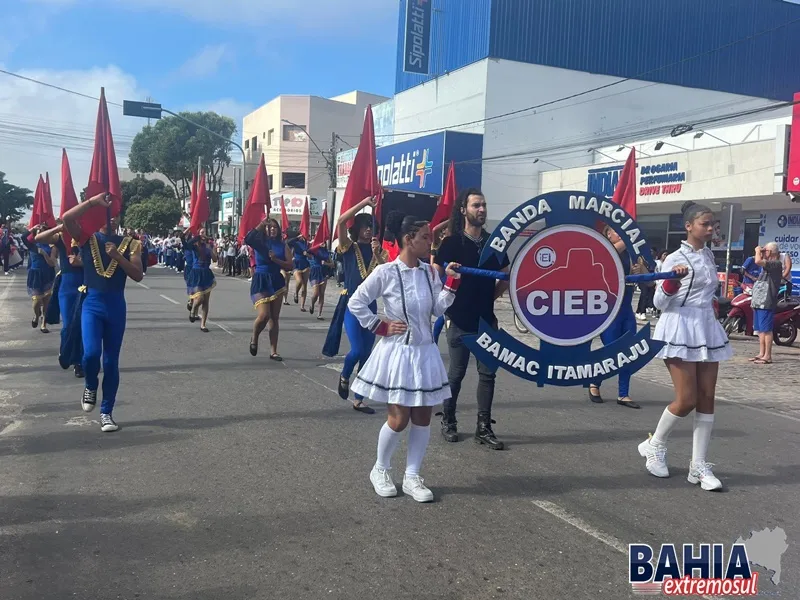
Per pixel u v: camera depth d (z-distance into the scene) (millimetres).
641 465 5402
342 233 6930
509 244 4574
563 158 29281
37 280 11508
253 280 9305
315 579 3459
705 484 4852
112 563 3582
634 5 29766
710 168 18531
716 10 30984
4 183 74938
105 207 5891
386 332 4352
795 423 7031
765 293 10664
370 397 4398
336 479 4895
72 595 3258
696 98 31031
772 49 32156
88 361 5785
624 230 4672
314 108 50531
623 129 30016
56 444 5551
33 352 9742
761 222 19984
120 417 6387
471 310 5613
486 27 28172
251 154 56031
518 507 4473
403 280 4383
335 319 7230
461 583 3461
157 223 50500
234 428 6117
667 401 7859
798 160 15531
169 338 11242
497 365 4641
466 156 27891
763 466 5480
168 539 3875
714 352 4816
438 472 5109
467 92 29344
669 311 4914
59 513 4199
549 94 28969
